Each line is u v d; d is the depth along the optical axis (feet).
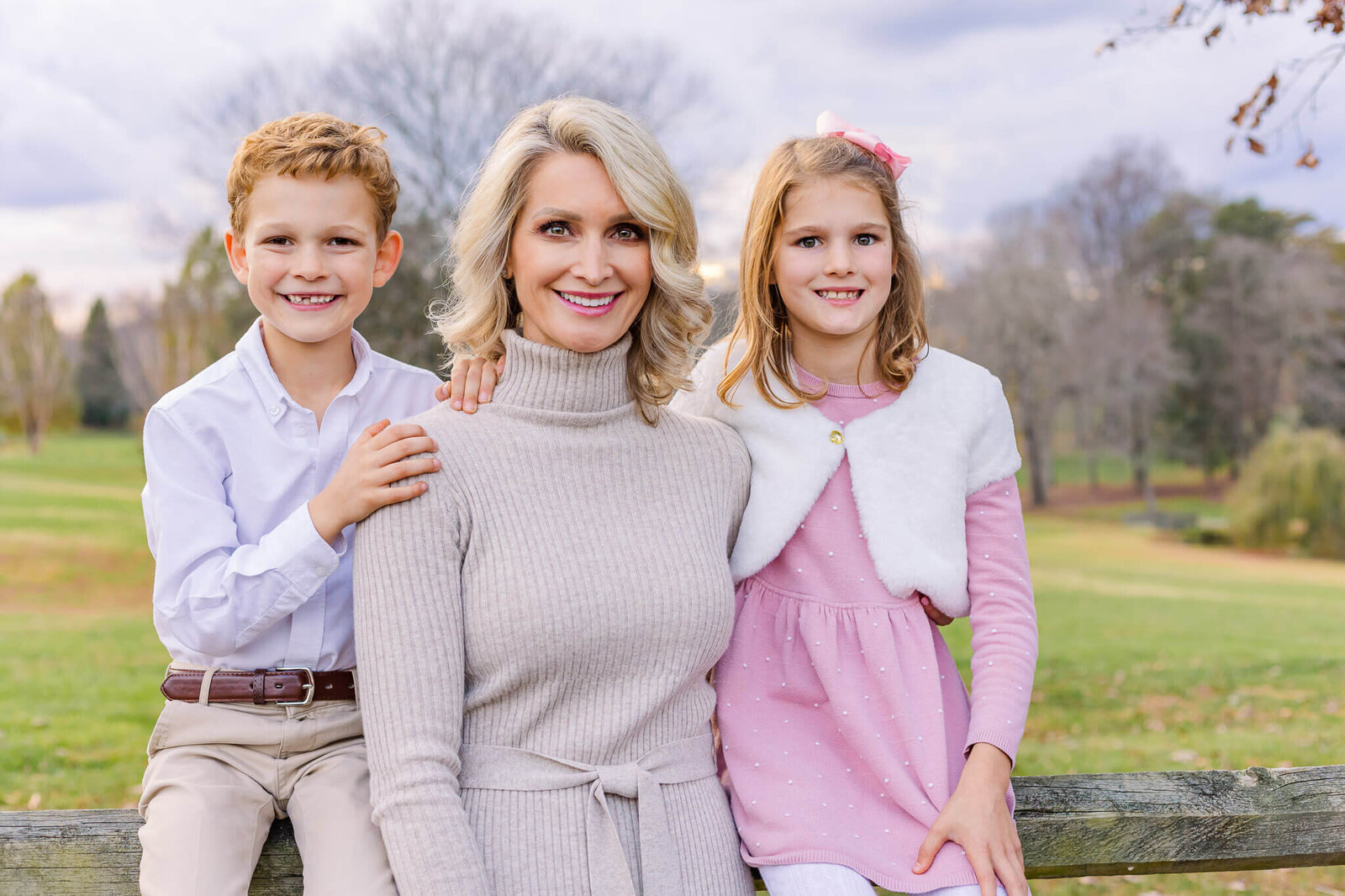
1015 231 112.37
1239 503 68.28
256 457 5.75
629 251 5.20
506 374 5.32
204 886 4.85
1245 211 122.31
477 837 4.65
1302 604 39.63
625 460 5.29
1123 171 124.47
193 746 5.32
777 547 5.74
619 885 4.61
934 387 6.04
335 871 4.84
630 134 5.09
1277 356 113.80
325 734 5.40
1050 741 19.25
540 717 4.85
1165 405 114.62
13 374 132.57
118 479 91.25
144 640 29.78
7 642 29.01
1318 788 6.23
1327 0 8.83
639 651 4.93
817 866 5.06
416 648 4.64
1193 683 24.29
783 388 6.08
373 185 5.92
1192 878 11.87
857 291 5.82
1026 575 5.85
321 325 5.82
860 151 5.96
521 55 49.16
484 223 5.22
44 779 16.05
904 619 5.71
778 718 5.66
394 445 4.86
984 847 4.98
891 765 5.38
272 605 5.03
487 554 4.83
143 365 116.06
